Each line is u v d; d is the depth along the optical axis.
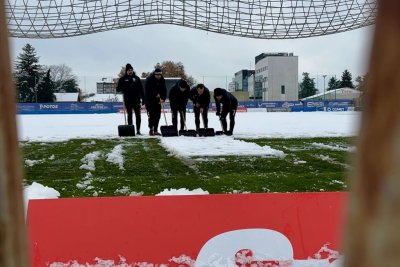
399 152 0.26
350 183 0.29
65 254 2.13
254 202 2.28
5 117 0.33
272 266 2.15
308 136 11.80
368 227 0.27
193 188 4.82
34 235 2.16
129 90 11.88
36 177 5.73
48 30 5.98
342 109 36.56
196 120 11.59
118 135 12.22
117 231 2.19
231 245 2.18
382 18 0.26
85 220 2.22
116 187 4.94
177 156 7.71
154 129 12.06
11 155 0.33
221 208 2.28
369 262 0.26
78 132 13.77
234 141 9.88
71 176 5.81
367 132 0.27
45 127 16.52
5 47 0.33
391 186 0.26
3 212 0.33
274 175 5.64
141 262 2.12
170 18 6.28
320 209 2.28
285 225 2.24
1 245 0.33
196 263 2.13
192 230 2.20
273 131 13.59
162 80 11.69
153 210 2.26
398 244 0.26
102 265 2.12
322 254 2.17
